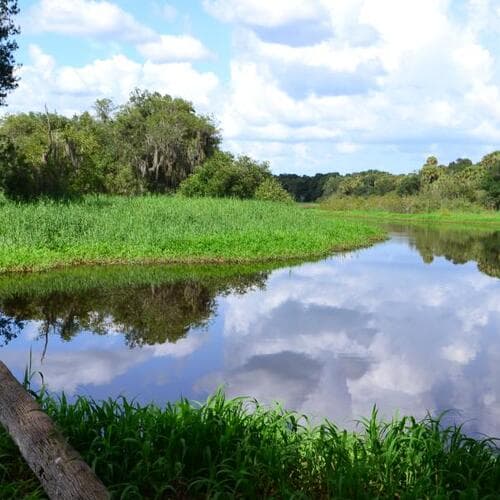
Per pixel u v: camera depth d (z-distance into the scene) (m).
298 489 4.81
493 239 34.56
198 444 5.06
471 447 5.25
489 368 8.93
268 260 20.75
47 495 4.35
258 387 7.88
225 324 11.40
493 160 83.19
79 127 51.78
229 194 44.81
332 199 75.19
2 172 26.73
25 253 16.73
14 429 4.21
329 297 14.47
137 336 10.37
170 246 19.67
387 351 9.77
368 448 5.23
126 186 42.97
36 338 10.09
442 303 14.03
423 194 67.56
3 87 26.89
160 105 57.81
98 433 5.33
